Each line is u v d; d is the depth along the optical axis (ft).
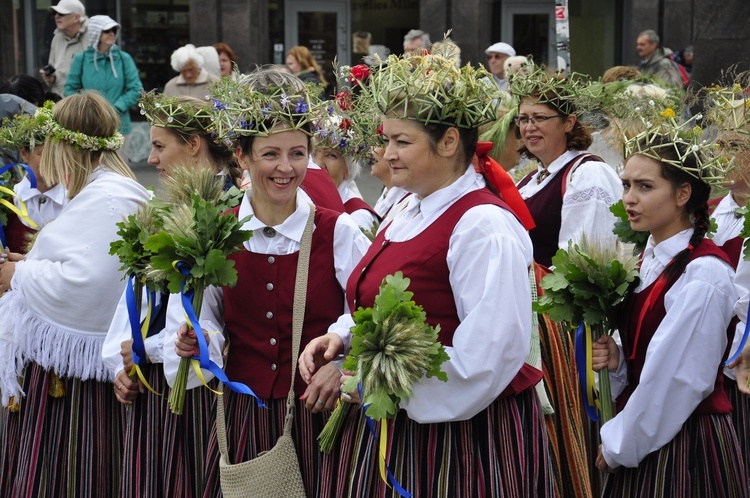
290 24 52.24
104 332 12.11
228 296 10.64
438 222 9.48
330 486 10.15
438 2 49.06
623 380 10.84
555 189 14.25
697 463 10.28
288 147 10.18
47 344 12.04
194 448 11.14
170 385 10.59
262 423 10.47
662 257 10.35
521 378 9.71
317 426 10.45
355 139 14.16
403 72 9.41
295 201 10.61
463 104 9.27
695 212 10.26
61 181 12.42
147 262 10.75
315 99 10.44
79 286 11.90
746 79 12.92
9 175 15.61
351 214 14.83
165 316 11.25
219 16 49.06
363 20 52.75
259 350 10.50
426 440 9.48
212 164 12.70
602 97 14.58
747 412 12.08
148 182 33.37
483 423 9.51
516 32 50.47
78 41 34.58
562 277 10.41
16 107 21.02
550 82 14.19
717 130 11.87
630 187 10.39
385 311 9.00
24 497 12.37
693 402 9.99
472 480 9.40
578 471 12.23
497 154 15.78
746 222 10.68
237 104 10.18
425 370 9.10
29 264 12.19
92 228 12.03
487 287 9.01
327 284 10.49
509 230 9.24
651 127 10.53
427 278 9.41
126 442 11.51
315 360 10.06
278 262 10.48
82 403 12.34
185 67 33.81
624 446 10.19
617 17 48.70
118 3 49.37
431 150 9.36
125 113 33.45
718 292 9.93
